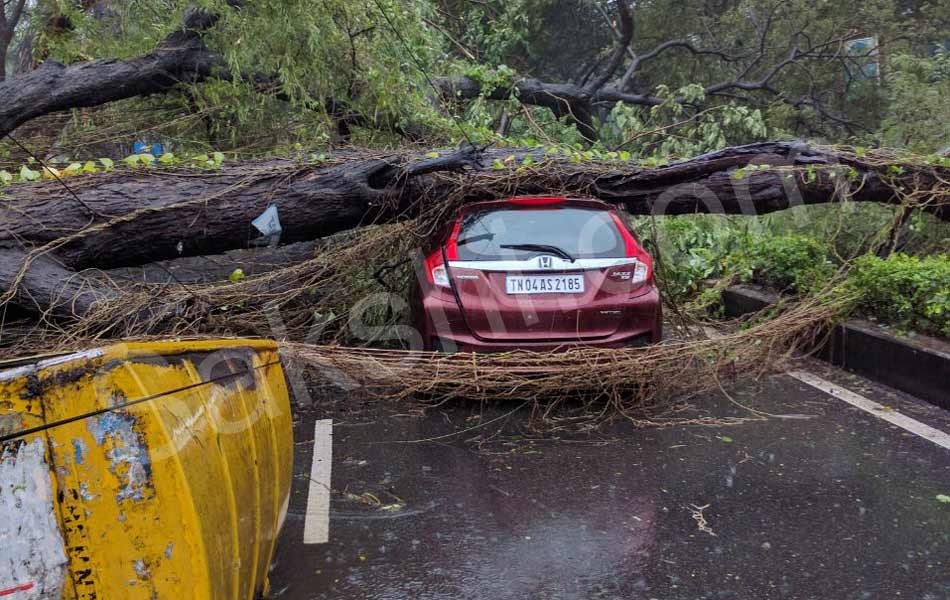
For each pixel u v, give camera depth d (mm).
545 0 20891
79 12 9711
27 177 6664
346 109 9750
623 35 16344
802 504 4453
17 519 2307
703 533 4125
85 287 6246
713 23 20938
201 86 9070
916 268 7246
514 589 3586
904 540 3992
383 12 8781
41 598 2311
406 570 3779
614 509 4453
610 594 3529
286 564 3859
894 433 5613
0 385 2332
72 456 2367
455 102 11141
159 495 2408
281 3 8391
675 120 16062
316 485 4895
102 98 8852
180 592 2414
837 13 18953
